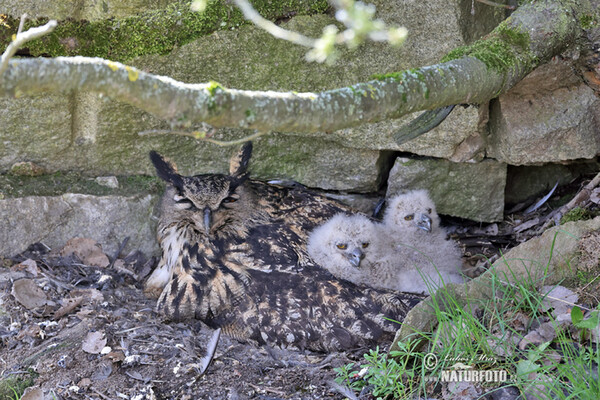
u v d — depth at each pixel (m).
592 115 2.26
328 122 1.80
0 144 2.32
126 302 2.27
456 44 2.25
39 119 2.31
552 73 2.24
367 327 2.17
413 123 2.13
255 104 1.73
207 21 2.25
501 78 2.05
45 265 2.31
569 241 2.05
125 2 2.22
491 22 2.32
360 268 2.29
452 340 1.95
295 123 1.77
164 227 2.33
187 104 1.68
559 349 1.91
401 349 1.99
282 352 2.18
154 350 2.08
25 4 2.18
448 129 2.34
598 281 2.00
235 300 2.24
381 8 2.25
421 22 2.25
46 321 2.13
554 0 2.16
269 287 2.24
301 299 2.21
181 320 2.24
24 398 1.96
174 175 2.29
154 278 2.34
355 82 2.31
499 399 1.86
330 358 2.12
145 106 1.68
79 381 2.00
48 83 1.62
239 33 2.26
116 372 2.03
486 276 2.04
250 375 2.05
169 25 2.24
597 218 2.06
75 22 2.22
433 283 2.29
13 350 2.06
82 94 2.32
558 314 1.96
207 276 2.26
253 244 2.29
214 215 2.24
